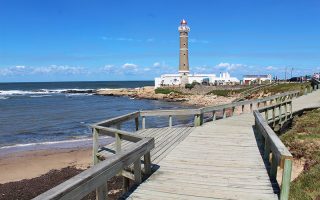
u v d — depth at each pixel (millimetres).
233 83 95062
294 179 10508
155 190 7316
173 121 43969
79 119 50219
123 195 7031
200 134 14008
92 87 190375
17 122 46594
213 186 7582
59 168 21250
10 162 23000
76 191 4598
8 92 130125
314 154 12766
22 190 17094
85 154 25047
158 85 105625
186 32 96562
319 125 18250
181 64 98500
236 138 13078
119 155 6355
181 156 10250
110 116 54094
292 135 16000
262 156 10195
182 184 7707
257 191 7254
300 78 80312
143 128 15500
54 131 38312
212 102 73125
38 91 138750
